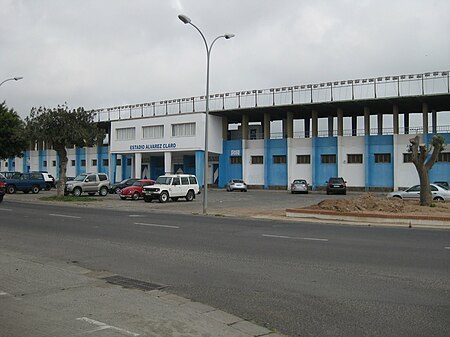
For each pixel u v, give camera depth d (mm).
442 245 12266
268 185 54406
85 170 69188
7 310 6277
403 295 7160
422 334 5430
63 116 33062
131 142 60500
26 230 15273
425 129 46031
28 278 8242
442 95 43250
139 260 10133
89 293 7250
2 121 45719
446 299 6926
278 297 7117
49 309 6328
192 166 61031
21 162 77625
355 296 7133
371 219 18766
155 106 59562
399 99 45406
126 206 28750
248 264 9664
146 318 5973
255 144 55719
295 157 53031
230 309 6488
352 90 47062
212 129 56219
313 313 6281
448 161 44531
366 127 48875
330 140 50906
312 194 44781
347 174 49688
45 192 45562
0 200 30984
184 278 8414
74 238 13469
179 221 19078
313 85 49188
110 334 5324
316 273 8773
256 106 52438
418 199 26391
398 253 10992
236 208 27047
